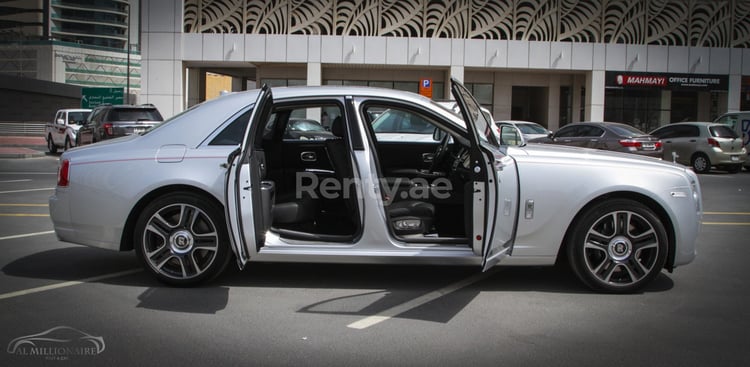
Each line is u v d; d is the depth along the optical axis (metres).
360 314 4.54
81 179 5.06
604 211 4.91
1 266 5.88
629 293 5.07
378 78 31.14
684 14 29.77
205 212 4.96
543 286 5.32
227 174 4.48
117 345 3.89
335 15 28.83
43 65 93.00
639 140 15.61
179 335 4.07
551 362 3.66
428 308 4.69
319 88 5.14
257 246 4.76
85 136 19.78
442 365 3.61
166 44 28.53
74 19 123.12
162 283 5.21
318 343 3.95
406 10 29.08
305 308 4.67
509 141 5.31
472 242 4.67
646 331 4.21
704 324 4.36
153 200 5.02
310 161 6.02
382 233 4.84
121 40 127.50
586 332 4.18
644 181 4.92
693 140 19.05
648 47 29.36
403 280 5.49
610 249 4.96
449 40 28.66
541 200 4.84
